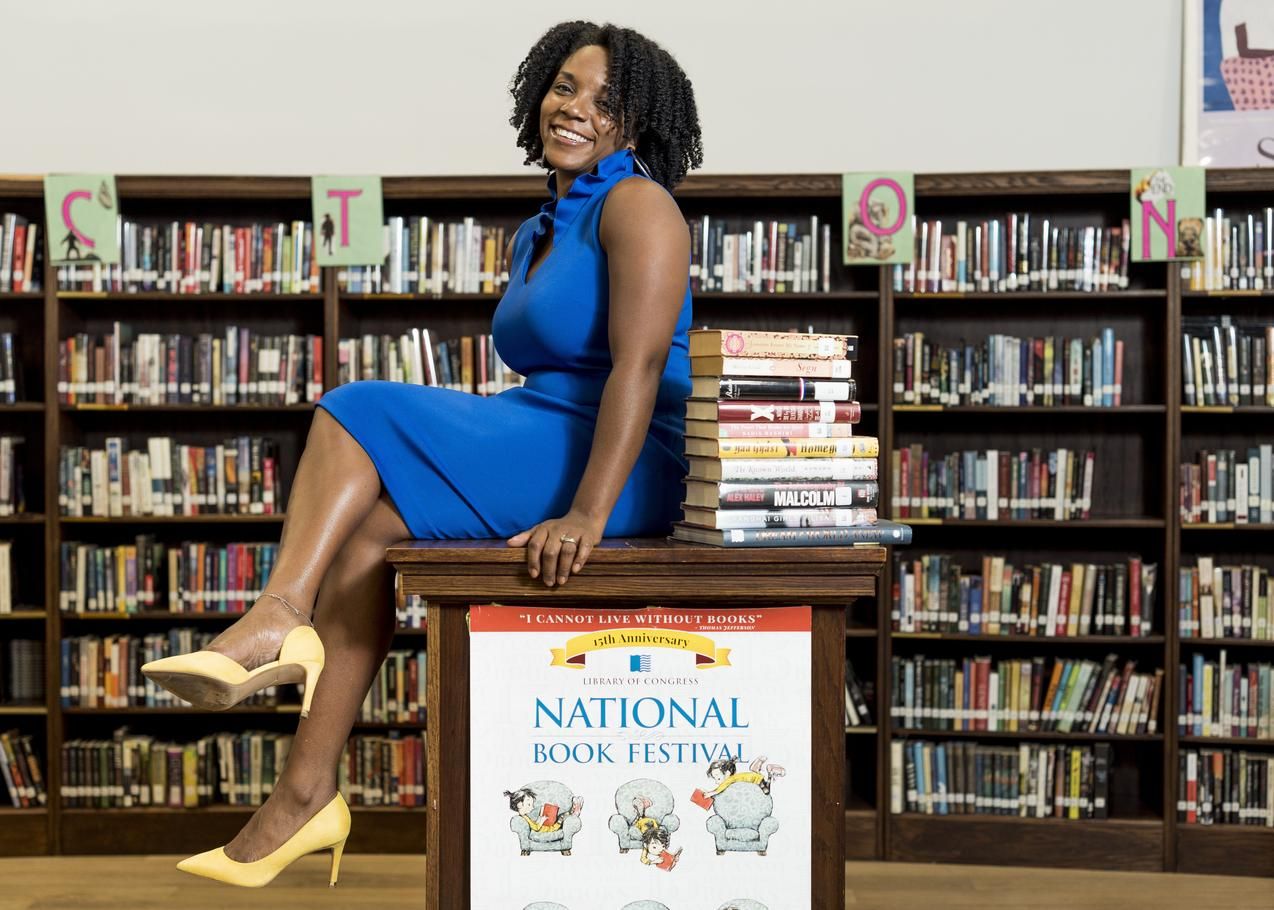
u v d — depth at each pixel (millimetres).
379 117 3998
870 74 3936
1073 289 3643
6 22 3973
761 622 1658
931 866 3590
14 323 3992
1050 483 3674
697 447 1724
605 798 1648
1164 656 3623
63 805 3730
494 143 3992
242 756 3762
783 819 1649
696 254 3738
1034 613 3693
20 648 3859
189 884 3393
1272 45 3814
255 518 3785
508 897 1647
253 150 3998
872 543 1685
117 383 3785
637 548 1627
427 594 1631
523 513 1758
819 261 3752
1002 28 3902
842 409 1724
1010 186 3604
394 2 3996
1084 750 3645
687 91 1965
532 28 3982
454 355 3789
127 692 3785
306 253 3781
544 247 1898
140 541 3779
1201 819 3596
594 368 1815
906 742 3705
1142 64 3865
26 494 3967
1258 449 3619
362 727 3801
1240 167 3619
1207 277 3600
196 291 3789
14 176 3732
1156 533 3711
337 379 3750
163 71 3984
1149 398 3826
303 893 3295
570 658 1651
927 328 3928
